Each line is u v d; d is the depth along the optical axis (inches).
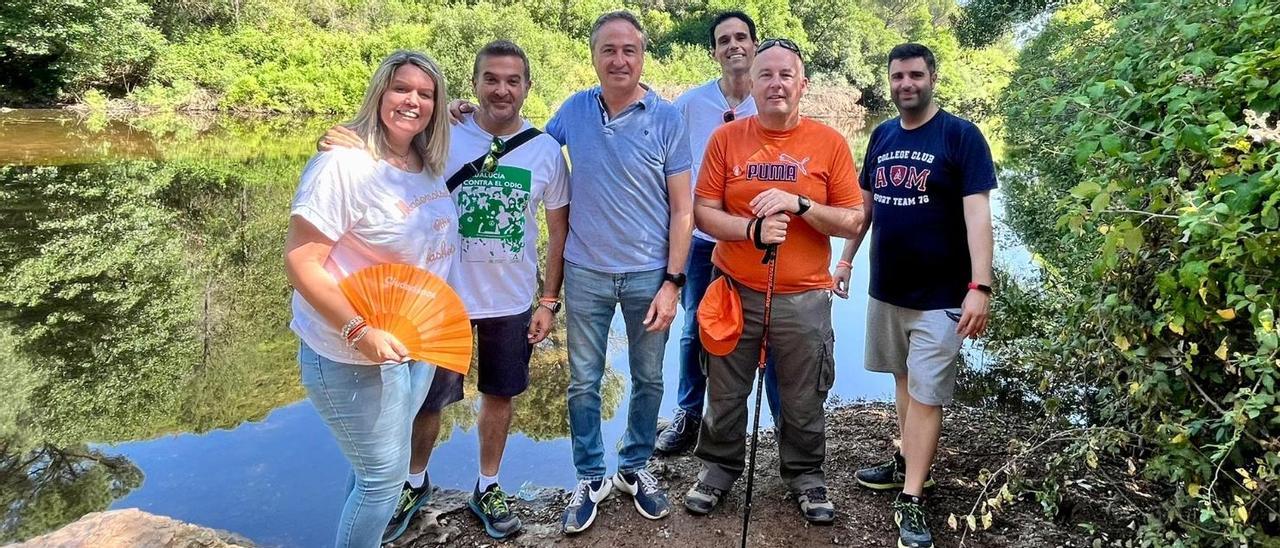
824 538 105.1
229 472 133.3
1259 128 68.9
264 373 182.4
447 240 87.0
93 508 123.1
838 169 100.8
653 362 106.8
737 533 106.0
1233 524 73.7
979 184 100.9
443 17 1046.4
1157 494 104.2
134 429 151.3
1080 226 80.9
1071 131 89.8
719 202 104.3
